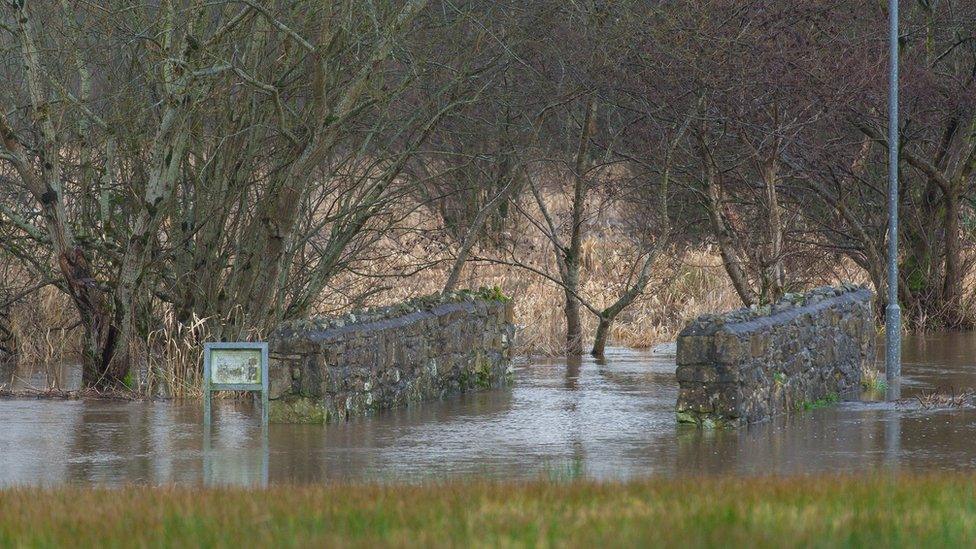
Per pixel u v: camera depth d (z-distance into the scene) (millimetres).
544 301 78875
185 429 43562
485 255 88562
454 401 51406
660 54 62062
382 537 21781
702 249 90625
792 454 38375
